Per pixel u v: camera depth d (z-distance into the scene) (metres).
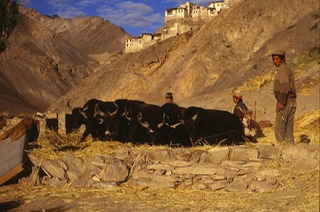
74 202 7.99
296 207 7.32
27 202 8.09
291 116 9.76
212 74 80.62
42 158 9.48
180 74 89.69
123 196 8.33
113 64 112.25
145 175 9.11
